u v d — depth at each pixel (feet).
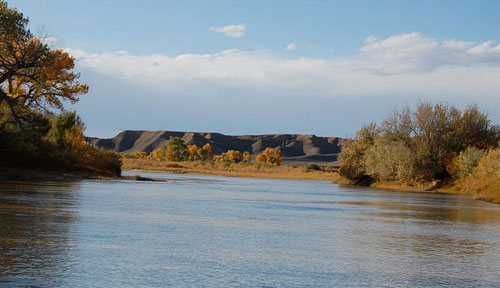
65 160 141.08
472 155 161.99
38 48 136.98
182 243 34.68
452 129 182.91
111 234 36.78
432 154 177.58
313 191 133.08
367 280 25.58
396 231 47.03
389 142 192.75
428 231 48.06
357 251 34.50
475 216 67.82
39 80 147.95
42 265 25.57
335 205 80.64
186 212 57.16
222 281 24.12
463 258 33.27
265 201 83.71
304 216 59.21
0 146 124.77
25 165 126.62
